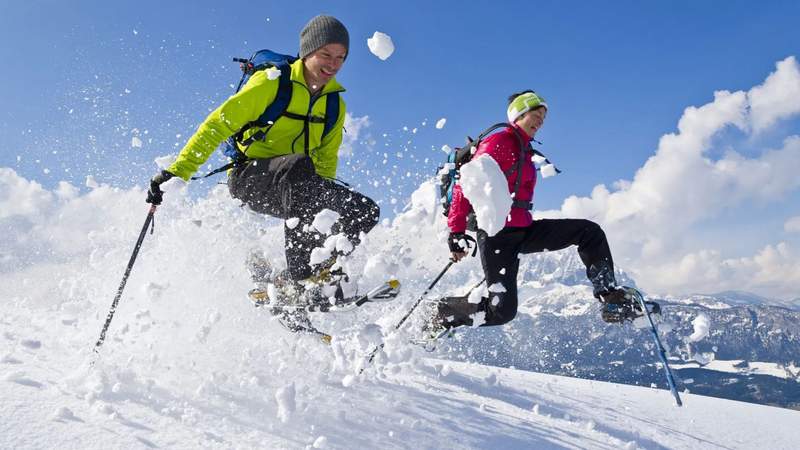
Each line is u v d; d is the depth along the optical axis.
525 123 3.66
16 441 1.31
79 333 2.55
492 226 2.44
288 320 3.12
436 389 2.77
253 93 2.88
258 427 1.80
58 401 1.62
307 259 2.98
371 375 2.66
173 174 2.76
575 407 3.16
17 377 1.74
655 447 2.74
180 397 1.89
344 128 3.38
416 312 3.74
